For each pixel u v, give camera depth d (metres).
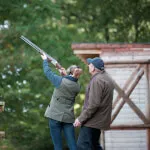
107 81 12.42
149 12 31.73
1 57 22.88
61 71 13.34
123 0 31.78
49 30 26.88
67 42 26.62
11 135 23.23
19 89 23.16
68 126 12.99
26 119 22.83
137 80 16.83
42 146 23.91
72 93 12.99
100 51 18.36
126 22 32.56
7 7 23.19
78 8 36.47
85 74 29.39
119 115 18.30
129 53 18.34
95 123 12.40
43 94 23.83
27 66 22.70
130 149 18.33
